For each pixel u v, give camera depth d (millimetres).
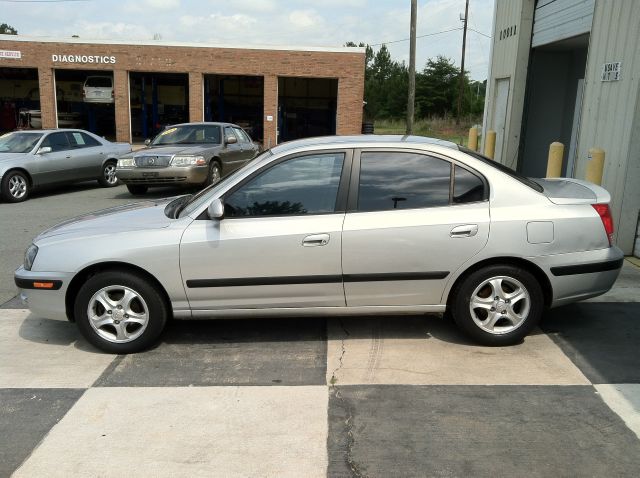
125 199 12633
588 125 8180
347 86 25969
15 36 25188
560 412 3566
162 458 3172
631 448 3201
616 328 4820
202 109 26062
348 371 4145
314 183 4375
